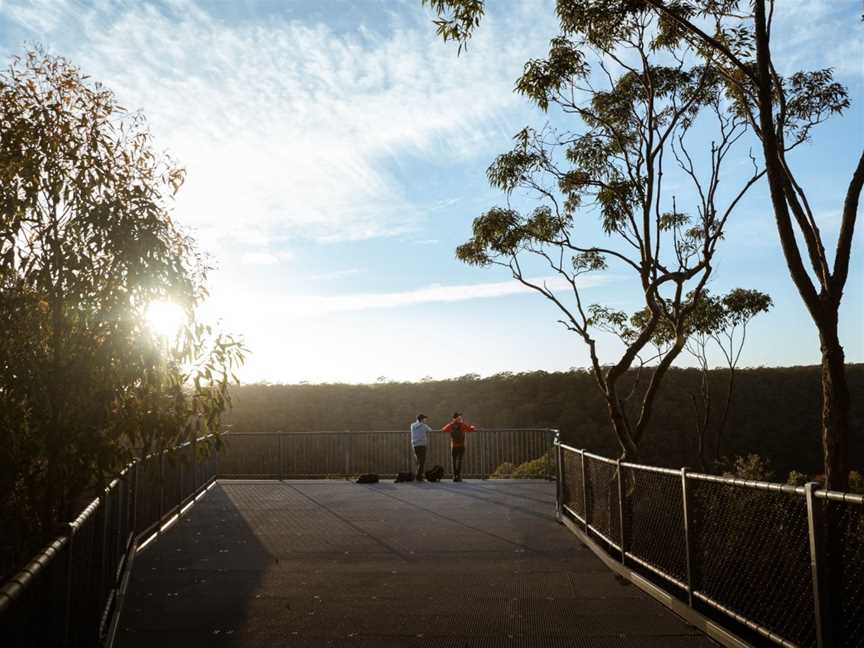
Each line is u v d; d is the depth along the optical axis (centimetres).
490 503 1747
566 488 1412
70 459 621
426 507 1677
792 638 536
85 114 677
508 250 1344
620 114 1282
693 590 718
